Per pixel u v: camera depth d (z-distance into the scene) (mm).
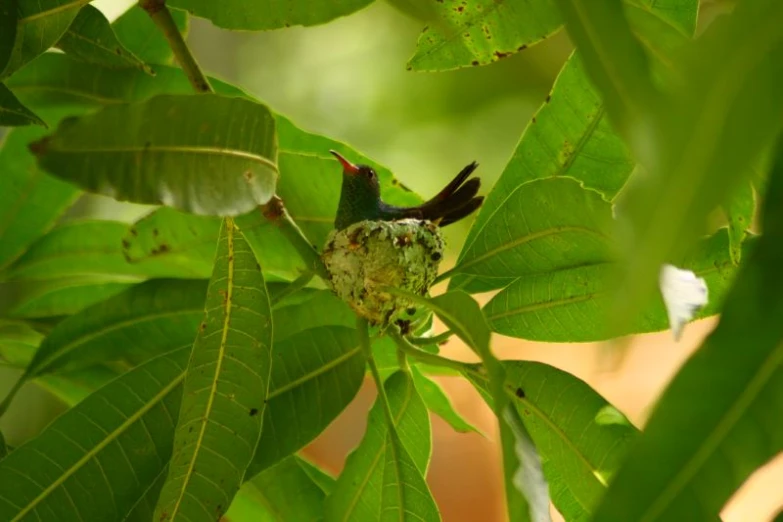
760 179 3451
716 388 3332
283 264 3627
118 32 3662
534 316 3564
